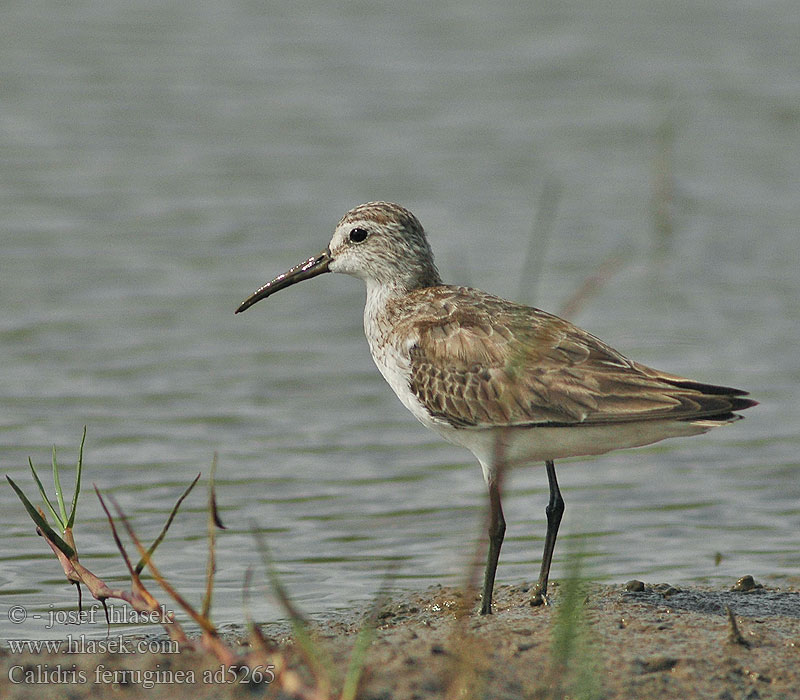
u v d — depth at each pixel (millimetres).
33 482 14039
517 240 21750
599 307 19609
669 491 14227
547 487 14477
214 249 21156
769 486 14320
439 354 10875
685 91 28562
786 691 8906
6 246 20906
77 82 27797
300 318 19422
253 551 12477
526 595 11086
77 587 11102
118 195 23031
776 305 19625
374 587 11594
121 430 15562
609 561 12320
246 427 15844
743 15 33188
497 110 27625
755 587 11203
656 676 9016
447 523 13250
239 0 33250
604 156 25531
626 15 33031
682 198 23703
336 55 30062
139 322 18750
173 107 27000
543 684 8656
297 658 8945
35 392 16516
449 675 8656
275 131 26109
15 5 32156
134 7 32438
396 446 15453
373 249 12047
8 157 24281
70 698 8539
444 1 33719
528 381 10344
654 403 9930
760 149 26016
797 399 16641
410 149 25578
